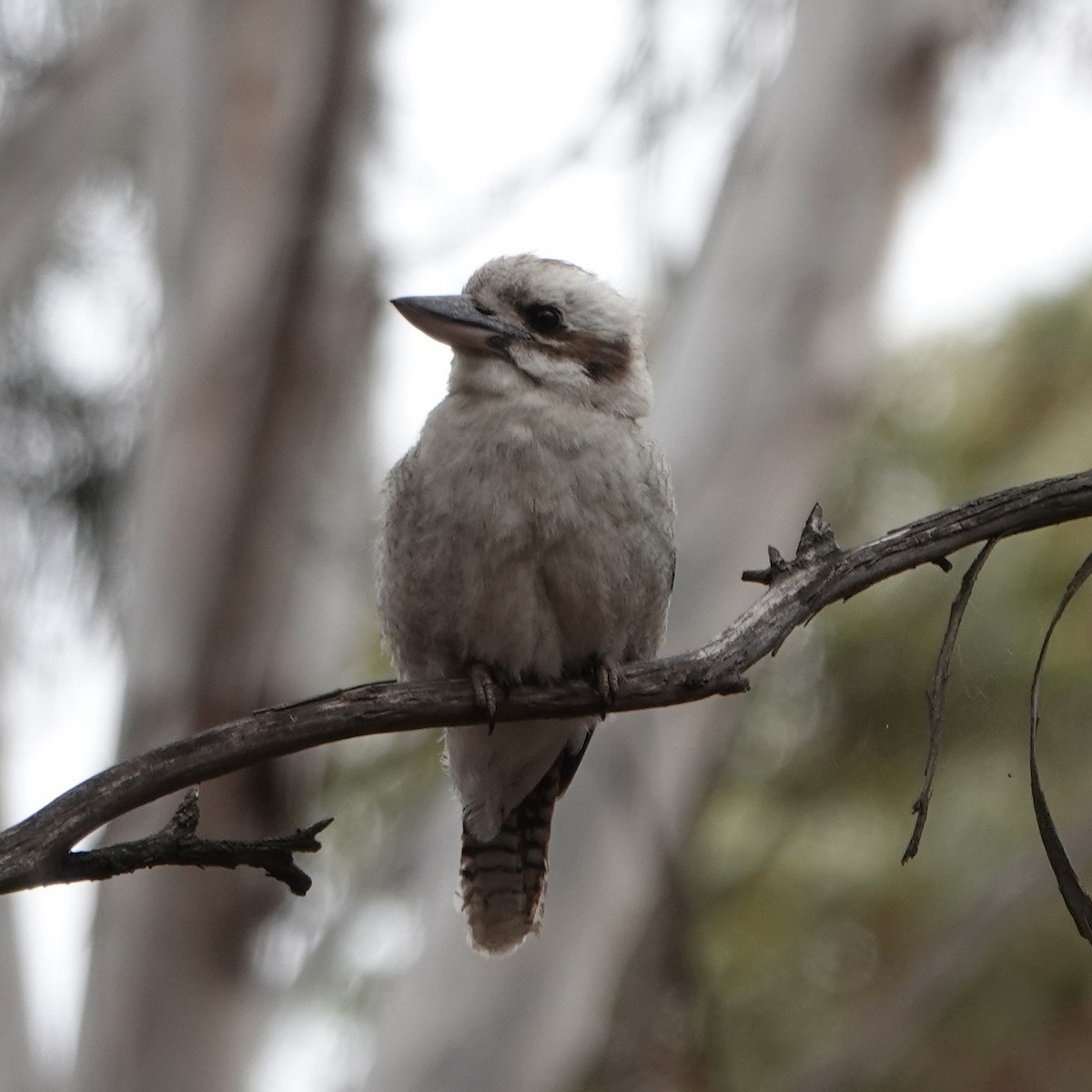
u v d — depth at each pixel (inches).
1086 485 226.1
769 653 232.7
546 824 347.3
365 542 399.2
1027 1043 588.7
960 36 438.9
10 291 514.0
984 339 624.7
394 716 231.1
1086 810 556.1
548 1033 377.1
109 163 523.2
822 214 423.5
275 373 393.4
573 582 302.2
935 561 230.4
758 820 591.2
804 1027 577.9
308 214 401.4
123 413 545.6
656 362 423.5
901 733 538.0
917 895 588.1
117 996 373.7
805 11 442.9
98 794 200.5
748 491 404.5
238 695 378.6
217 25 410.6
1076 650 554.6
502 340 316.2
